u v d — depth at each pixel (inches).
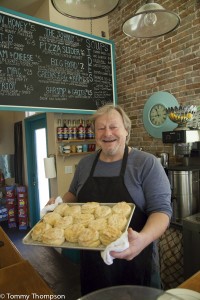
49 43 98.7
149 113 104.2
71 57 104.8
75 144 117.9
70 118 117.0
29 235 36.5
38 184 162.1
